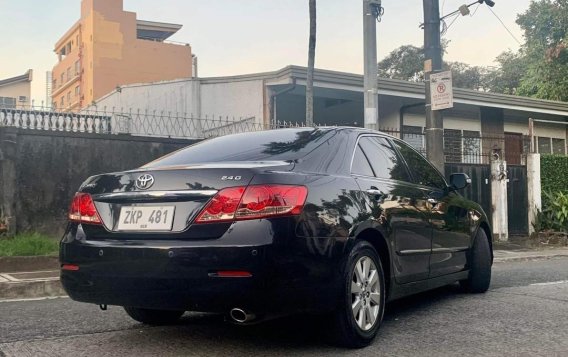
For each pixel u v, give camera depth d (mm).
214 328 4910
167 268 3705
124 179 4109
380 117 17875
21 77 43969
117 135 10250
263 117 15250
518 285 7238
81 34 63500
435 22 11039
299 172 4035
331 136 4711
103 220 4082
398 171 5281
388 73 42500
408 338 4582
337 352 4156
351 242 4102
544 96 26438
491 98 17172
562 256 11781
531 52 28219
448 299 6227
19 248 8453
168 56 63031
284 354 4098
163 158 4832
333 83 14547
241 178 3760
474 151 14258
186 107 17531
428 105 10898
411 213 5043
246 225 3650
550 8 27328
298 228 3748
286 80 14398
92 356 4090
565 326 4996
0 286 6742
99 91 59906
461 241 6047
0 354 4141
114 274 3873
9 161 9359
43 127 10227
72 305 6043
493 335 4691
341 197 4188
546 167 15070
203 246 3656
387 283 4680
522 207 14703
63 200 9773
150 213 3908
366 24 10555
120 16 61250
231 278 3594
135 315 4906
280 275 3631
